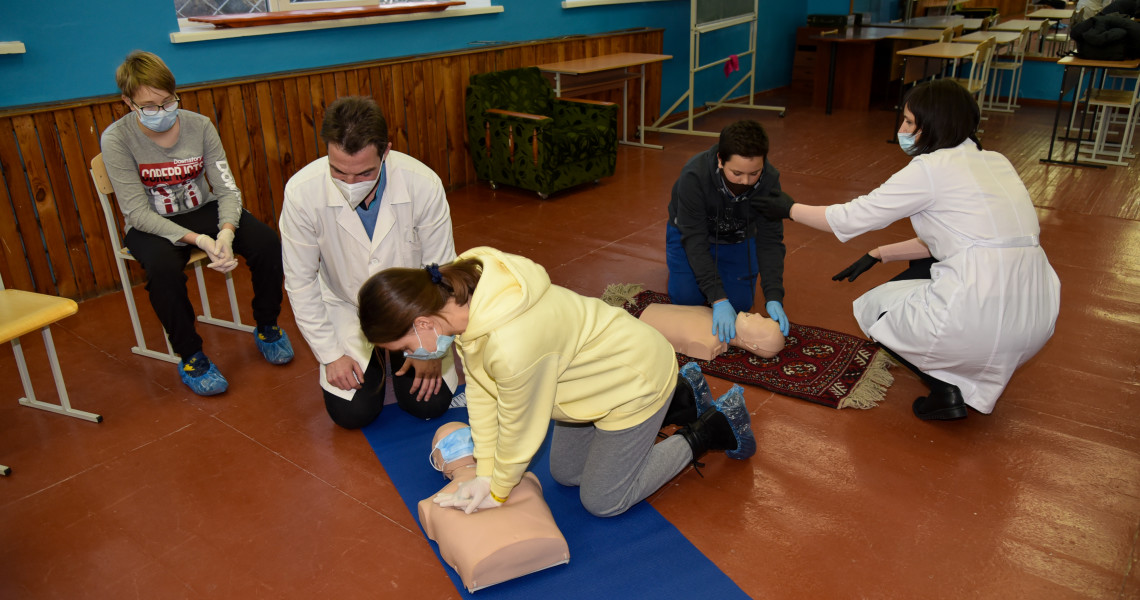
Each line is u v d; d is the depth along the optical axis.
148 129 2.47
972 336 2.14
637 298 3.22
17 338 2.39
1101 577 1.74
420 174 2.13
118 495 2.06
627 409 1.67
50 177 3.15
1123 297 3.20
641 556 1.83
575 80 5.49
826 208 2.33
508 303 1.41
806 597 1.70
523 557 1.71
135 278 3.54
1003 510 1.96
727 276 2.92
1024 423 2.34
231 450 2.26
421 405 2.36
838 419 2.38
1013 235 2.10
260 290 2.69
